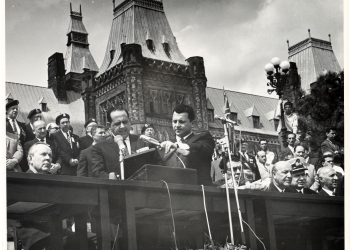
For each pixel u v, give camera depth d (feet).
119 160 29.32
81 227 28.66
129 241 25.54
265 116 56.13
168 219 33.60
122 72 54.03
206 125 55.11
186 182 28.19
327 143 52.13
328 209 33.40
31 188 23.90
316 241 37.52
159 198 27.04
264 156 47.29
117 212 28.58
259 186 35.63
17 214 29.86
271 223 30.58
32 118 36.47
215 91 55.67
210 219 33.14
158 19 57.88
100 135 35.76
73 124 48.08
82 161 31.68
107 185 25.44
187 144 34.32
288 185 35.09
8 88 43.70
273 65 50.47
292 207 31.86
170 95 55.83
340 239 37.91
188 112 35.47
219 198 29.19
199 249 30.58
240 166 35.99
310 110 54.49
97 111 50.72
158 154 30.55
